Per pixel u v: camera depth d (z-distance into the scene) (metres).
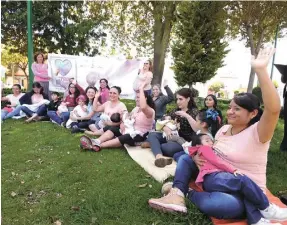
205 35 12.02
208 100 4.54
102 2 14.11
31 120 7.27
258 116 2.66
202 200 2.72
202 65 12.12
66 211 2.95
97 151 4.86
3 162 4.27
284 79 4.92
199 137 3.25
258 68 2.17
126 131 5.03
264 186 2.71
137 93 5.21
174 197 2.89
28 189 3.43
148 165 4.14
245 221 2.65
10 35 14.71
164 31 13.05
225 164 2.71
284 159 4.62
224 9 10.95
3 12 13.93
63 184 3.57
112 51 16.64
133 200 3.16
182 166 3.02
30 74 9.82
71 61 9.03
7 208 3.00
